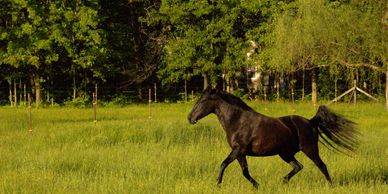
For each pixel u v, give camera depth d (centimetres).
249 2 4741
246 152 1362
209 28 4762
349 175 1498
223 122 1374
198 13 4728
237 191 1265
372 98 4234
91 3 4691
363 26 3828
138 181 1376
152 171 1549
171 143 2152
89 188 1305
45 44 4475
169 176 1463
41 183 1356
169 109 4181
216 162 1684
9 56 4516
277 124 1368
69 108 4400
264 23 4759
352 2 3928
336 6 4119
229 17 4759
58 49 4716
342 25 3875
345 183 1396
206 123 2422
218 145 2050
